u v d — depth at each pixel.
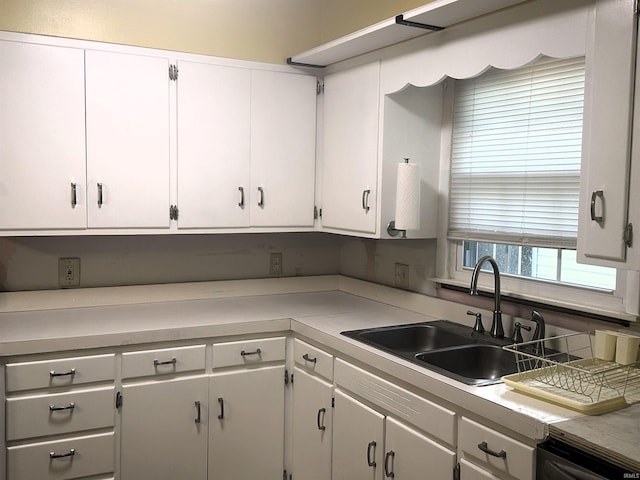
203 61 2.96
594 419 1.63
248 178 3.10
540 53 2.01
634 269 1.70
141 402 2.62
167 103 2.91
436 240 2.93
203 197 3.01
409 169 2.68
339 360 2.53
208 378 2.74
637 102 1.67
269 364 2.88
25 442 2.44
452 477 1.96
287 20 3.34
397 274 3.20
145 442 2.64
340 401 2.52
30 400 2.42
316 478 2.72
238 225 3.10
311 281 3.61
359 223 2.93
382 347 2.36
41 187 2.69
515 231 2.52
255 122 3.10
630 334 2.04
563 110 2.30
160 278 3.25
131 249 3.18
